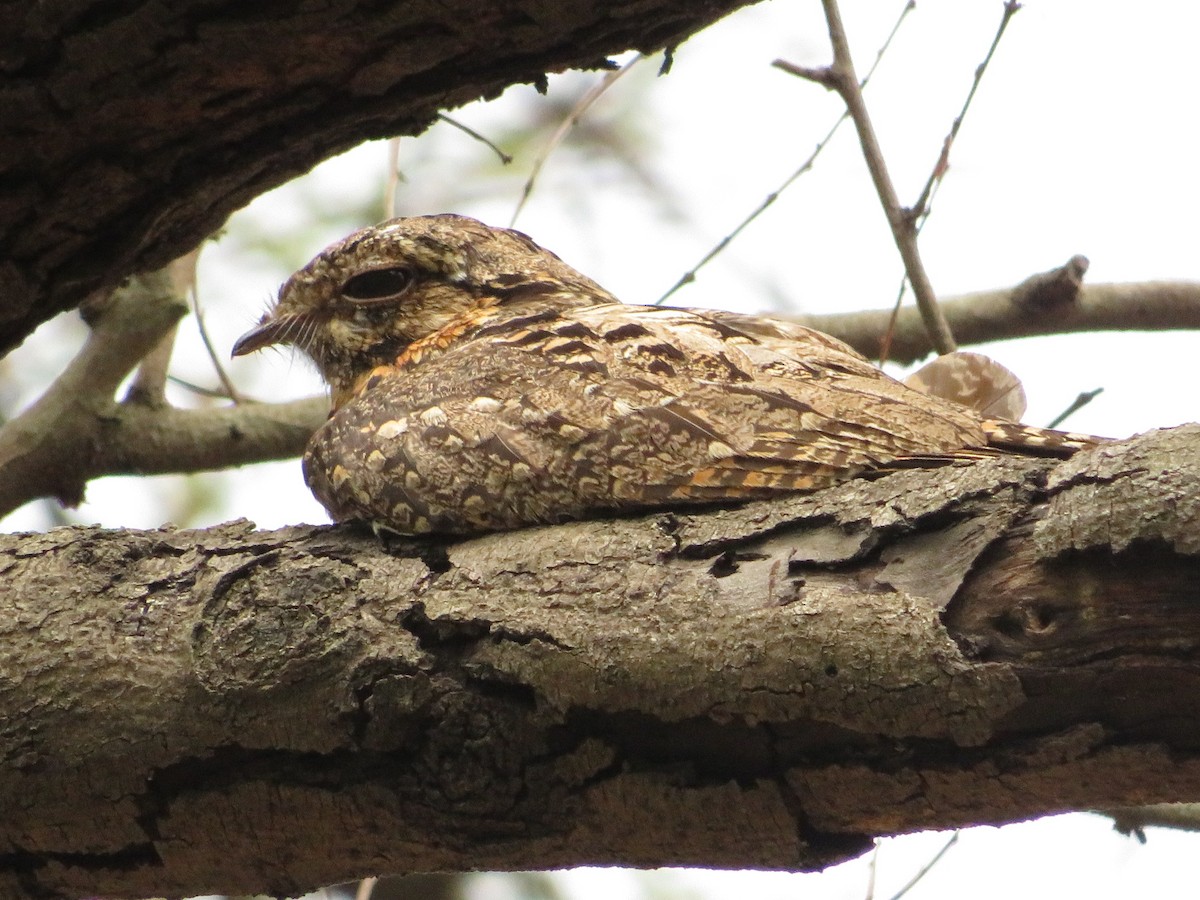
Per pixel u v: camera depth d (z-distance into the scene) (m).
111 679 6.15
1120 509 5.07
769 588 5.64
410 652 5.90
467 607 5.94
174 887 6.50
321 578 6.20
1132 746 5.11
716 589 5.71
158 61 6.13
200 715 6.04
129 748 6.11
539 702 5.77
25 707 6.18
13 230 6.75
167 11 5.96
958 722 5.25
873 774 5.48
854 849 5.86
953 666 5.22
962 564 5.38
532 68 6.50
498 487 7.15
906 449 7.20
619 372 7.39
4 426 11.08
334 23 6.07
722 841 5.84
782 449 7.09
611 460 7.06
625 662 5.64
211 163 6.72
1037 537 5.27
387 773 5.99
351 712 5.90
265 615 6.12
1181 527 4.97
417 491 7.28
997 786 5.36
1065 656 5.13
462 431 7.29
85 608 6.36
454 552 6.38
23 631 6.31
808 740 5.54
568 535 6.21
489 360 7.69
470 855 6.11
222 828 6.19
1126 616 5.09
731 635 5.55
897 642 5.31
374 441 7.48
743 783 5.68
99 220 6.87
